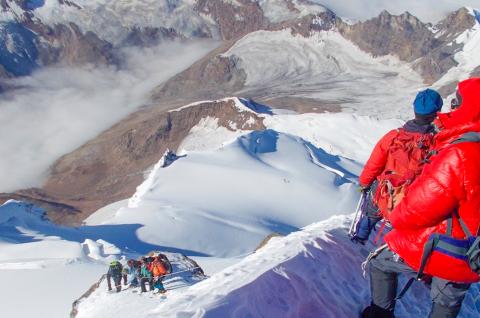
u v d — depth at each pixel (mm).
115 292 17453
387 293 4941
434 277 4516
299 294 4883
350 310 5281
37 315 23734
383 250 4820
